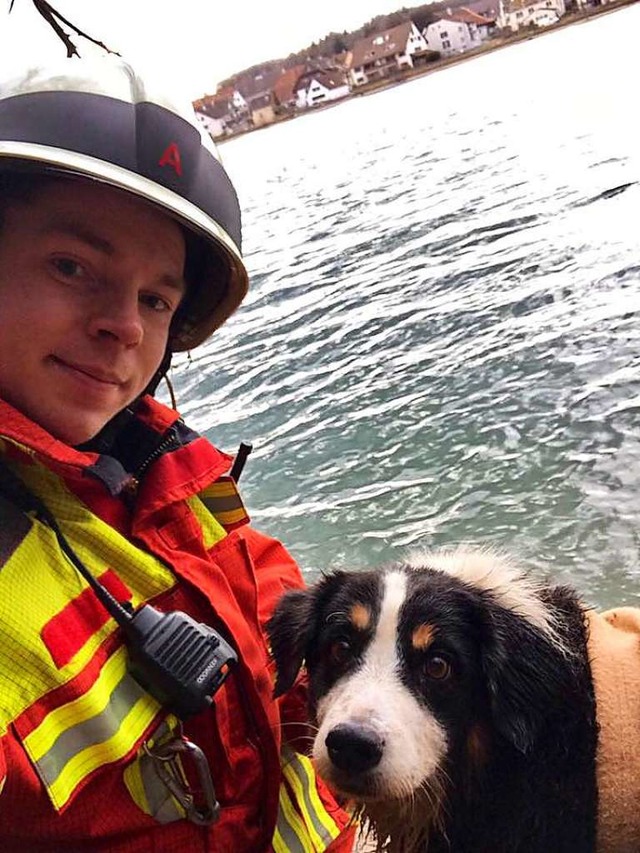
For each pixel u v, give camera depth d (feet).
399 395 6.33
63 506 1.49
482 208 11.82
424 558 2.35
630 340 5.91
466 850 2.02
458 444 5.27
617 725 1.85
